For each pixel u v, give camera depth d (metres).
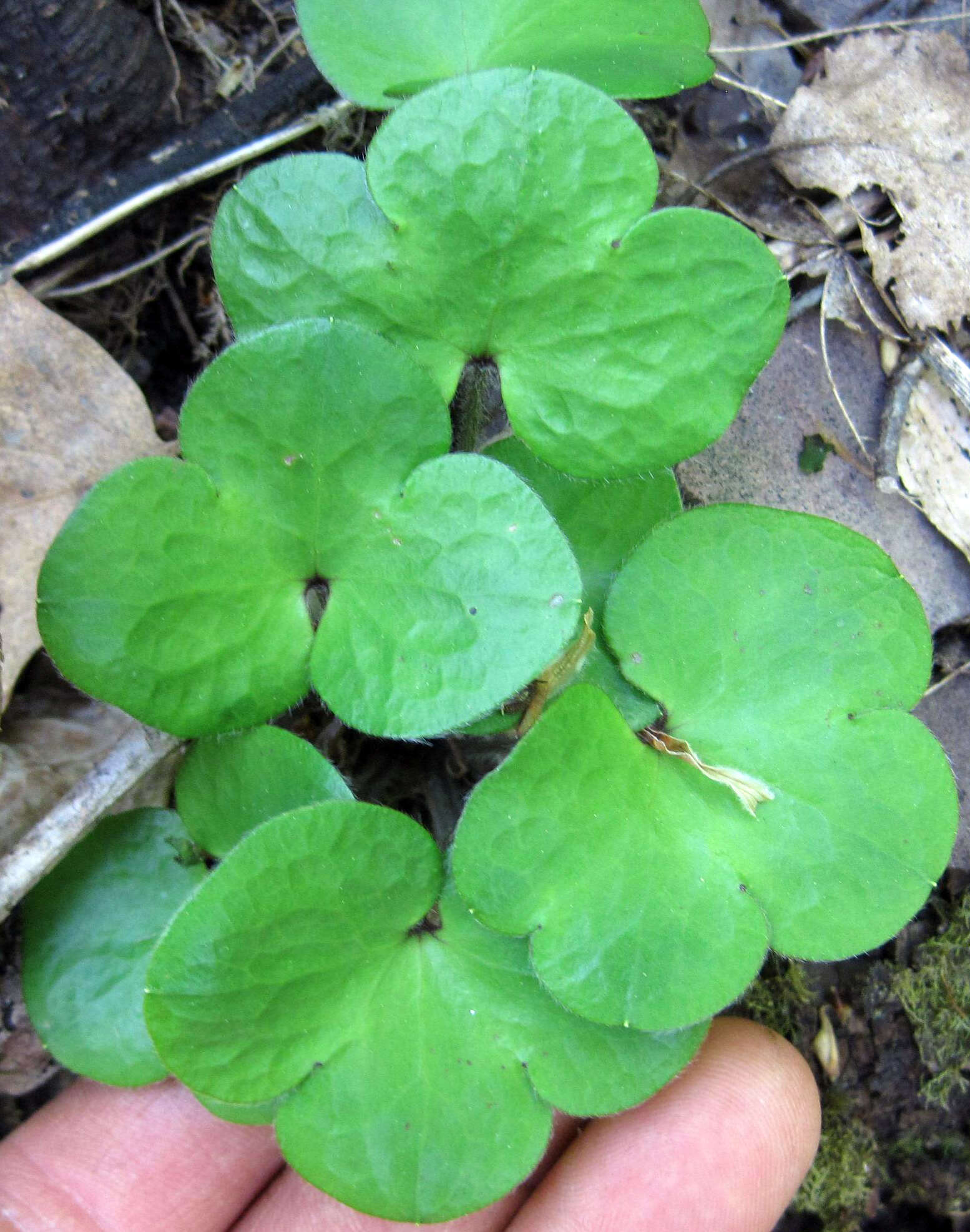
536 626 0.09
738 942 0.10
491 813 0.10
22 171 0.12
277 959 0.10
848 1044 0.14
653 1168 0.11
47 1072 0.13
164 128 0.12
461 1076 0.10
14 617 0.11
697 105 0.13
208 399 0.10
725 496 0.13
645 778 0.10
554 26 0.11
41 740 0.12
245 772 0.11
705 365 0.10
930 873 0.10
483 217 0.10
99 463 0.12
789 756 0.11
